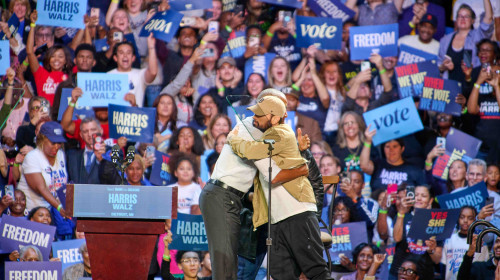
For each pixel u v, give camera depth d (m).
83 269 5.16
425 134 5.58
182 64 5.45
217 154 5.43
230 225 3.31
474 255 5.39
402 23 5.61
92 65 5.36
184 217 5.29
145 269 2.93
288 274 3.39
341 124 5.55
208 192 3.35
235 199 3.35
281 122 3.31
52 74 5.30
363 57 5.59
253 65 5.51
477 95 5.59
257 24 5.52
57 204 5.21
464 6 5.61
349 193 5.49
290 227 3.34
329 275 3.35
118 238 2.92
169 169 5.36
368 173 5.53
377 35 5.58
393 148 5.56
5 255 5.07
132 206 2.89
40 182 5.20
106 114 5.35
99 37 5.39
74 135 5.30
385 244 5.45
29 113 5.24
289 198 3.35
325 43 5.55
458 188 5.54
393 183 5.52
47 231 5.15
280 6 5.52
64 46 5.34
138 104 5.39
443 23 5.62
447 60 5.62
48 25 5.33
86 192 2.87
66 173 5.25
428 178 5.54
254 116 3.28
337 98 5.57
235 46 5.50
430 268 5.44
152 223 2.95
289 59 5.54
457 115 5.60
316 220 3.40
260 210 3.42
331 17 5.55
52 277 4.93
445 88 5.61
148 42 5.42
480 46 5.60
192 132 5.42
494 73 5.58
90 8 5.38
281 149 3.22
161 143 5.38
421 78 5.60
